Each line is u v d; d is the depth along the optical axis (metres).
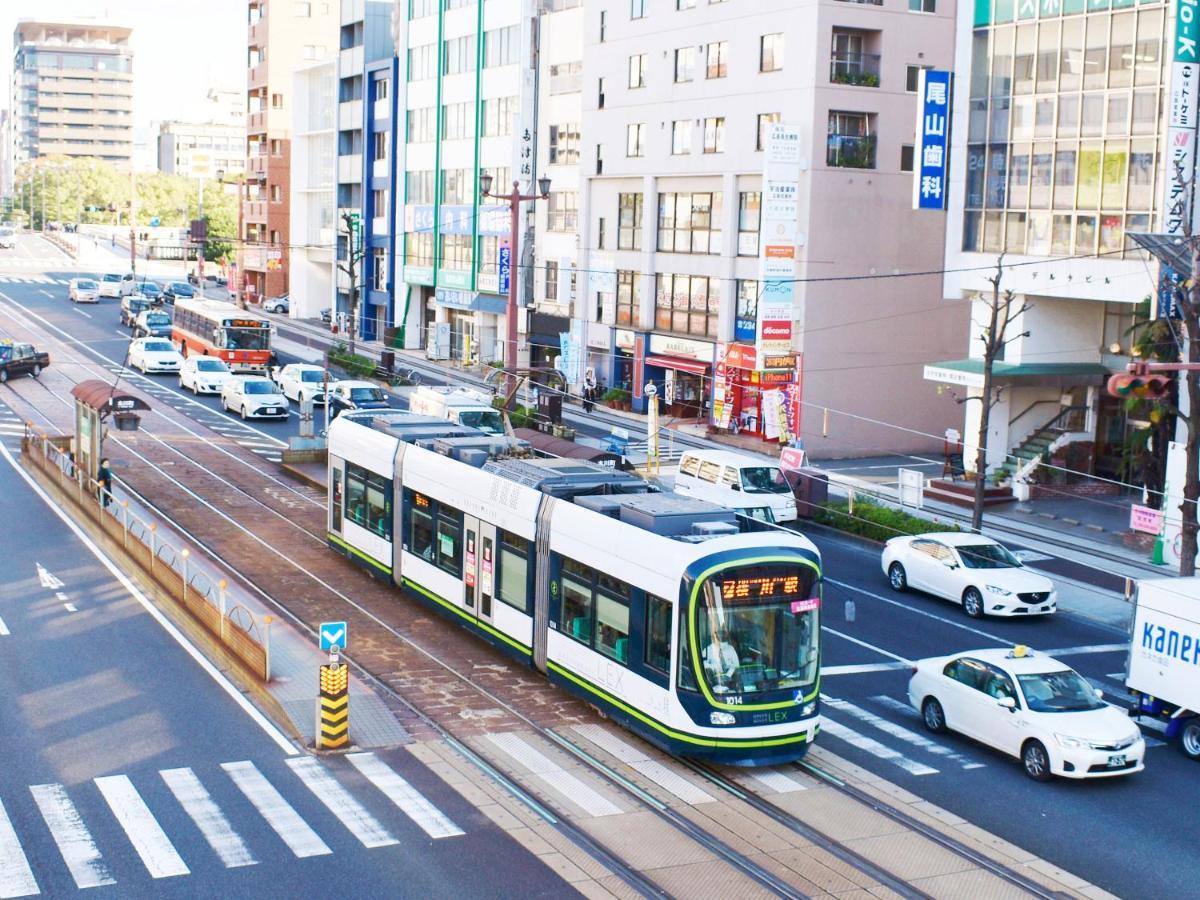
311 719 21.11
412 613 28.36
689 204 57.94
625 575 20.86
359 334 89.56
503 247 71.88
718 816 18.11
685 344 57.84
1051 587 30.33
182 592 27.30
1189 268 32.53
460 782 18.98
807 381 51.62
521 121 69.25
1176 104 36.41
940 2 52.34
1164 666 22.27
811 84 50.50
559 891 15.56
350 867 16.03
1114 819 18.75
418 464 28.33
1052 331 43.94
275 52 107.31
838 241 51.59
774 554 19.91
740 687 19.39
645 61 59.81
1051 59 41.25
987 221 44.06
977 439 45.09
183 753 19.78
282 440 52.12
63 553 32.78
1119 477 44.56
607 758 20.22
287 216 109.62
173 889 15.31
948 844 17.48
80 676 23.42
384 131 86.25
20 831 16.83
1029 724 20.39
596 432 55.25
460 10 76.12
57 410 56.41
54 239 177.00
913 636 28.47
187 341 72.94
